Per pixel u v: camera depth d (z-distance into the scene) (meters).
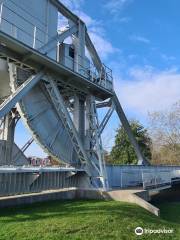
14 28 17.70
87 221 11.54
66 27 22.89
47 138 20.12
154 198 26.53
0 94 20.34
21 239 9.11
